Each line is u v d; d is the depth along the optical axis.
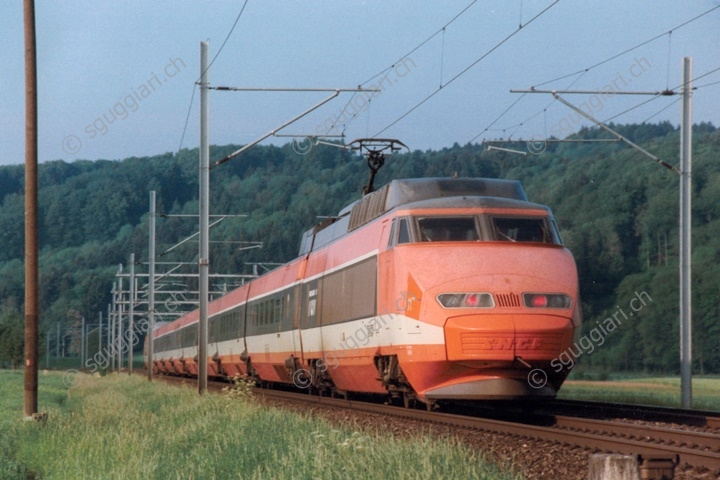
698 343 82.75
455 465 10.80
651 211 94.69
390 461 11.02
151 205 51.91
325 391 28.03
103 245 184.25
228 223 139.50
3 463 15.90
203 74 27.14
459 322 17.27
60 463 15.33
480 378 17.52
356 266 21.77
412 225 18.78
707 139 112.25
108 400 31.27
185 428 17.86
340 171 171.38
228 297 44.09
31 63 22.27
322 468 11.11
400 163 159.88
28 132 22.23
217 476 12.67
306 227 141.25
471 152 148.88
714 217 95.69
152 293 52.69
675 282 83.62
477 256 17.97
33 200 22.30
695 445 13.40
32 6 22.33
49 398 40.69
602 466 7.45
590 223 98.31
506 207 18.95
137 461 13.69
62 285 168.50
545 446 13.38
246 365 38.12
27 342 22.33
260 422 17.48
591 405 21.77
